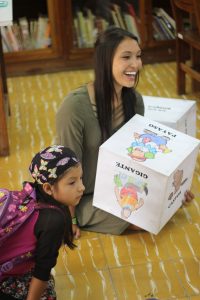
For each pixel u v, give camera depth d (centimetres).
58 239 149
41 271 149
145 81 391
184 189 214
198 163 279
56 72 415
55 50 405
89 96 206
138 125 208
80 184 158
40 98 371
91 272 205
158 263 209
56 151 154
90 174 221
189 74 348
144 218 204
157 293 194
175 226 231
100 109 205
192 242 221
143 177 193
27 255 150
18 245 149
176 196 208
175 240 222
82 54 411
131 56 195
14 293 158
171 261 210
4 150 295
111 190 205
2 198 150
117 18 416
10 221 146
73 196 156
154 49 418
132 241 222
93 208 223
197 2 307
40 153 156
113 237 225
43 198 156
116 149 196
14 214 148
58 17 394
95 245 220
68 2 389
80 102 204
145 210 202
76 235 225
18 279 158
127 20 415
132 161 192
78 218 227
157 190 193
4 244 148
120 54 193
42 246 148
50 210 149
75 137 207
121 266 208
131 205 204
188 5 324
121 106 215
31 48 407
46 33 406
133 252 215
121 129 205
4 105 297
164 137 203
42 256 148
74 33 408
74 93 206
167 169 189
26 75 411
